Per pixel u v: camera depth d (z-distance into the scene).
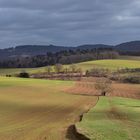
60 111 45.69
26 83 109.19
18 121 34.34
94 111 43.12
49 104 56.28
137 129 26.38
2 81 113.06
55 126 30.00
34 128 28.75
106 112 41.59
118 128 26.42
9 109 46.31
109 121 31.11
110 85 96.38
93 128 25.78
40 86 101.62
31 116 39.16
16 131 26.89
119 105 54.62
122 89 103.19
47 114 41.56
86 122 29.83
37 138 23.38
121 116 36.94
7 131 26.94
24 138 23.45
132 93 94.56
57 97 72.44
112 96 85.50
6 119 36.00
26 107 49.88
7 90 81.88
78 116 39.62
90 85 112.50
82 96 78.81
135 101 69.56
